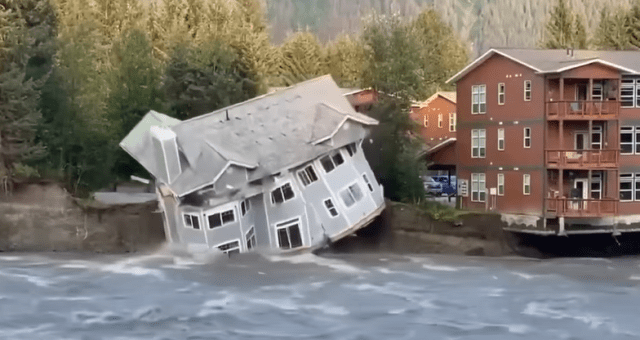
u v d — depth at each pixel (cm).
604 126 6500
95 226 6506
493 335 4169
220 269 5728
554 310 4666
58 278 5381
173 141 5897
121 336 4128
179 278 5428
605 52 7069
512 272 5712
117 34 10288
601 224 6431
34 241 6506
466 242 6450
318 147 6056
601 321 4434
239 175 5919
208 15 10662
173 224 6109
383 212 6519
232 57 8425
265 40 10244
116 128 7581
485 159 6925
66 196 6606
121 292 5034
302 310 4641
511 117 6675
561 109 6288
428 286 5247
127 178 7650
